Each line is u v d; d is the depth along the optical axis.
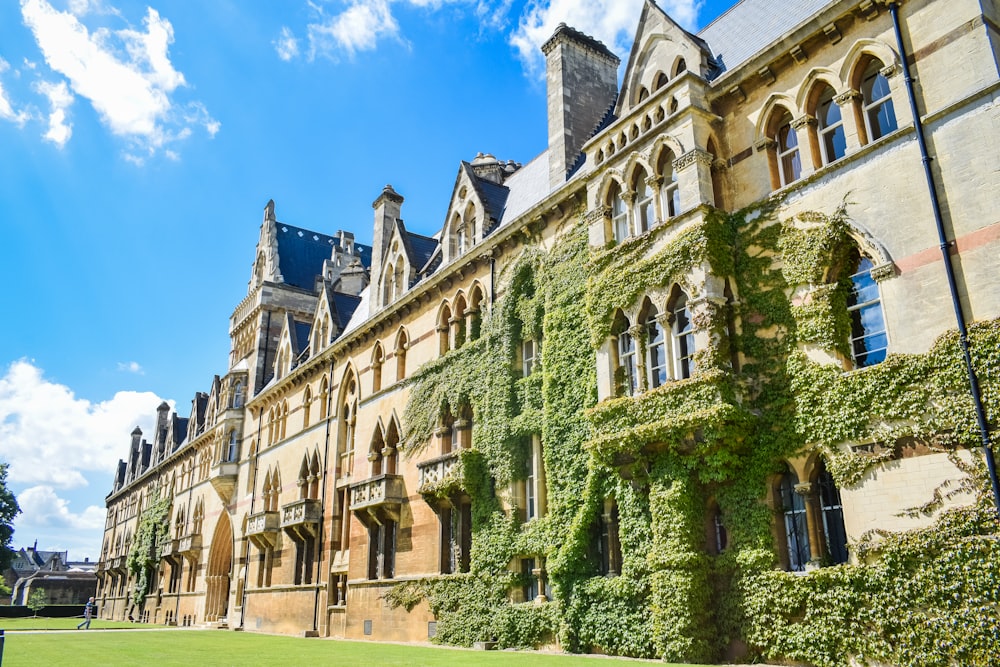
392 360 35.97
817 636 16.23
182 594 61.78
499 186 34.44
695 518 19.14
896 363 16.19
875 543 15.80
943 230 16.00
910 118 17.16
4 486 85.00
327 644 28.97
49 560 162.50
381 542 33.06
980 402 14.75
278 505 45.66
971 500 14.55
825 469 17.56
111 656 23.41
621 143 24.38
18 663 20.89
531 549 24.73
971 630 14.02
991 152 15.61
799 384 18.02
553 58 30.64
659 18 24.14
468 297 31.06
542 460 26.12
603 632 21.08
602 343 22.75
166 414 86.88
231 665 19.42
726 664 17.75
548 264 26.48
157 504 75.25
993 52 16.02
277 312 57.59
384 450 34.59
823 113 19.62
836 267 18.22
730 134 21.53
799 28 19.55
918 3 17.47
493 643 25.34
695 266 20.17
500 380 27.77
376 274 40.22
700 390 19.05
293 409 46.75
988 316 15.05
